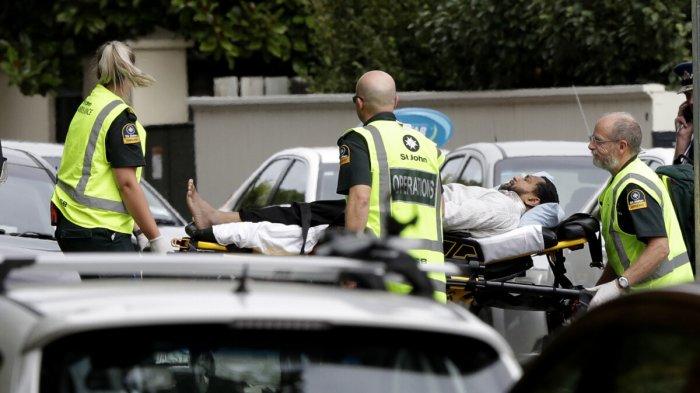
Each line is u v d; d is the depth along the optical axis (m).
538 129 41.84
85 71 54.72
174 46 54.66
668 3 41.12
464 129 43.53
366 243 9.64
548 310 19.97
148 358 8.52
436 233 17.73
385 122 17.59
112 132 19.41
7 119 57.88
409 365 8.71
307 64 54.81
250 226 19.53
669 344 7.70
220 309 8.45
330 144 46.56
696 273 18.39
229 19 53.50
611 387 8.08
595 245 20.12
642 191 17.97
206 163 47.84
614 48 41.78
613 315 8.09
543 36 42.25
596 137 18.28
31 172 25.17
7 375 8.16
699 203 18.39
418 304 9.20
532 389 8.60
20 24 53.75
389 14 49.47
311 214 19.55
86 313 8.30
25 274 16.33
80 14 52.91
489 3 43.12
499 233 19.84
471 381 8.69
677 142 21.81
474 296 19.86
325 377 8.65
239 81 54.16
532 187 20.69
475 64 44.75
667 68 41.19
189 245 19.80
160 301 8.68
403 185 17.41
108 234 19.62
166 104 54.94
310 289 9.59
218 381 9.92
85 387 8.23
